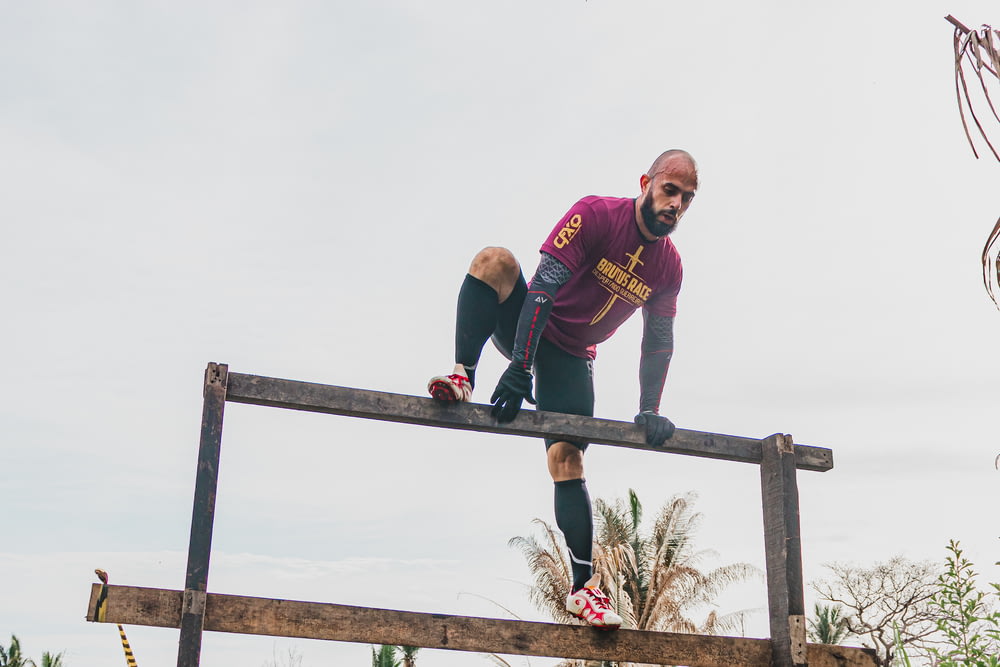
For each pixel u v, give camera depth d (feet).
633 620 89.30
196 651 14.80
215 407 16.12
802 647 17.62
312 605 15.78
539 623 17.10
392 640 16.05
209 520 15.48
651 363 21.07
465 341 19.61
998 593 16.44
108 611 14.84
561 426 18.22
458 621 16.52
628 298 20.81
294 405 16.75
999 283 12.60
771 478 18.84
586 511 19.63
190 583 15.10
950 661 16.16
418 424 17.65
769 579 18.48
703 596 89.56
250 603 15.48
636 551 91.86
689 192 20.34
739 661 17.80
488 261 19.90
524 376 18.37
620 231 20.39
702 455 19.03
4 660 128.06
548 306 19.36
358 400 17.12
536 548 86.17
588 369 21.34
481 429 17.95
